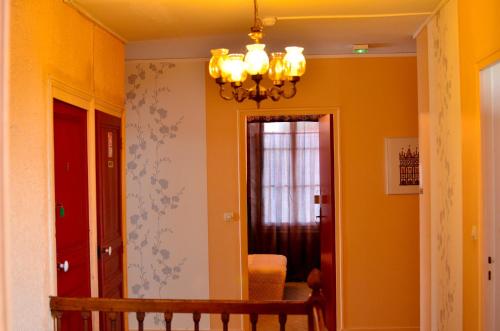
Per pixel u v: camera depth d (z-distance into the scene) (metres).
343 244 4.89
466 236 2.87
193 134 4.97
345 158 4.90
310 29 3.93
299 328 5.25
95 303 2.68
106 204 3.68
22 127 2.41
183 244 4.98
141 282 4.99
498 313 2.60
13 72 2.34
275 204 7.12
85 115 3.34
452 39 3.11
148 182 5.00
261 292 5.73
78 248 3.13
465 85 2.86
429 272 3.75
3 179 1.33
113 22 3.57
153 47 4.49
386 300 4.87
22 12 2.43
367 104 4.90
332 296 4.90
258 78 3.01
